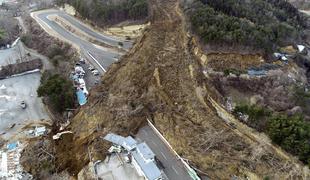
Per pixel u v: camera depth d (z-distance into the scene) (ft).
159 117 171.83
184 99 179.32
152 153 144.87
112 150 156.15
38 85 261.24
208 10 227.61
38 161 174.91
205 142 152.46
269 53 211.20
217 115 167.94
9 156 186.09
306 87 194.90
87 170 152.25
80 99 219.00
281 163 138.00
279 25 238.48
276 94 178.50
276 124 146.10
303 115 160.45
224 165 140.67
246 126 156.56
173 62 206.80
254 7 262.26
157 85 190.49
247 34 204.54
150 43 226.38
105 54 266.16
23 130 210.18
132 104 184.03
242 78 190.08
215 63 198.80
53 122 215.51
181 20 249.55
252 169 136.87
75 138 181.68
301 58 224.33
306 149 134.31
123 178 143.74
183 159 147.33
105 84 213.25
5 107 234.17
